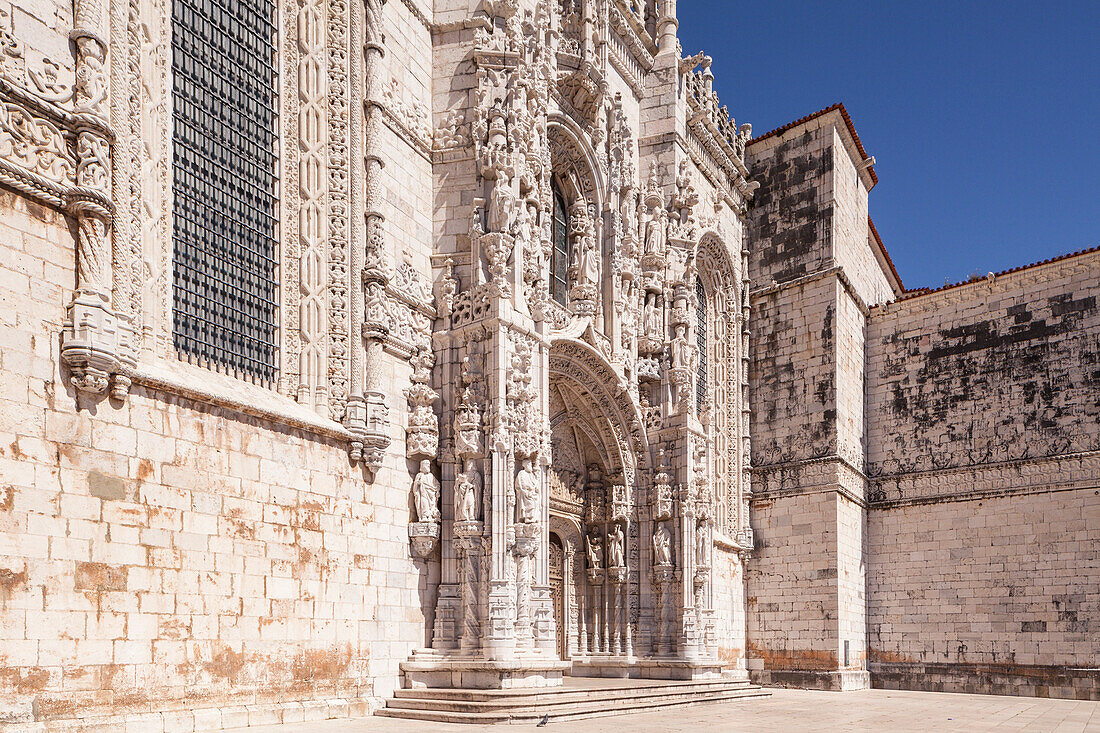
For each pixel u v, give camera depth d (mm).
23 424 13273
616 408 31156
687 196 35219
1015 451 37562
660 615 30953
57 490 13641
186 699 15547
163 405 15703
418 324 23109
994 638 36625
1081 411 36062
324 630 18938
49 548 13438
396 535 21484
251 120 19609
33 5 14000
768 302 41875
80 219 14344
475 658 21172
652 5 37562
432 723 18359
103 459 14430
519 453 22688
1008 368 38281
